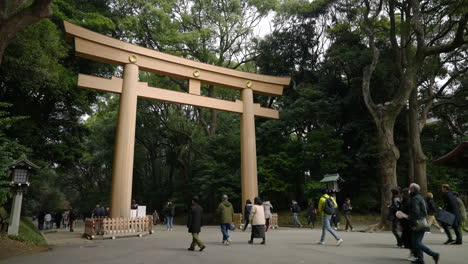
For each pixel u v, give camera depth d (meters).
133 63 16.81
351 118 26.84
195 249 9.23
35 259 7.59
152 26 28.69
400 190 10.13
